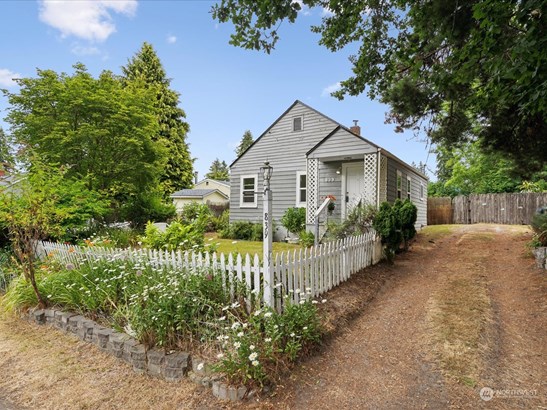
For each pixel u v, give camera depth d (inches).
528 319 150.6
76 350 142.3
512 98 136.7
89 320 153.8
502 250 298.5
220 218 622.2
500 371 110.0
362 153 350.3
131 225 433.1
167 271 156.3
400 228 276.2
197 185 1190.3
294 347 111.9
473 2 140.5
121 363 128.5
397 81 236.1
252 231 462.3
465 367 111.7
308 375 109.6
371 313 165.9
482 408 91.6
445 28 152.9
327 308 157.9
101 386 114.7
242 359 102.3
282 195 461.1
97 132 333.4
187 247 230.8
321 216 383.6
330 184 414.3
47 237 288.0
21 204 196.1
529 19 96.7
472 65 129.0
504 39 113.7
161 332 121.3
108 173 374.0
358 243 228.5
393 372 111.7
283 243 417.7
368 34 190.2
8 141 320.8
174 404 101.1
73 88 340.5
